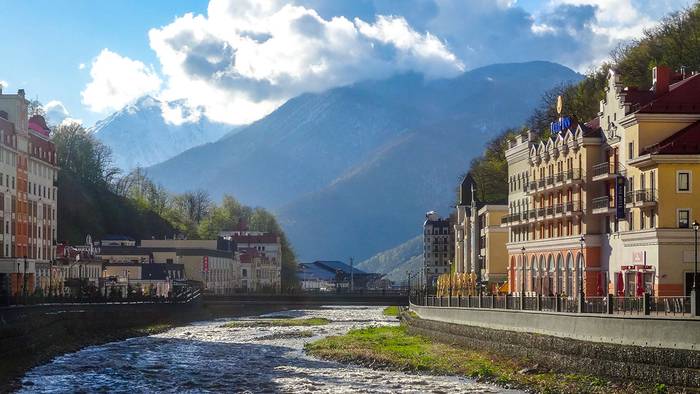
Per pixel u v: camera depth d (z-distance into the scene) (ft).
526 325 265.95
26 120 536.83
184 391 221.87
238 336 423.23
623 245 349.61
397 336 387.96
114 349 339.36
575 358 219.20
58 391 217.97
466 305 347.77
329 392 217.15
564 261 407.03
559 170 422.41
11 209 506.89
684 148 312.71
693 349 179.93
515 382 221.25
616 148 362.74
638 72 534.78
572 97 605.31
